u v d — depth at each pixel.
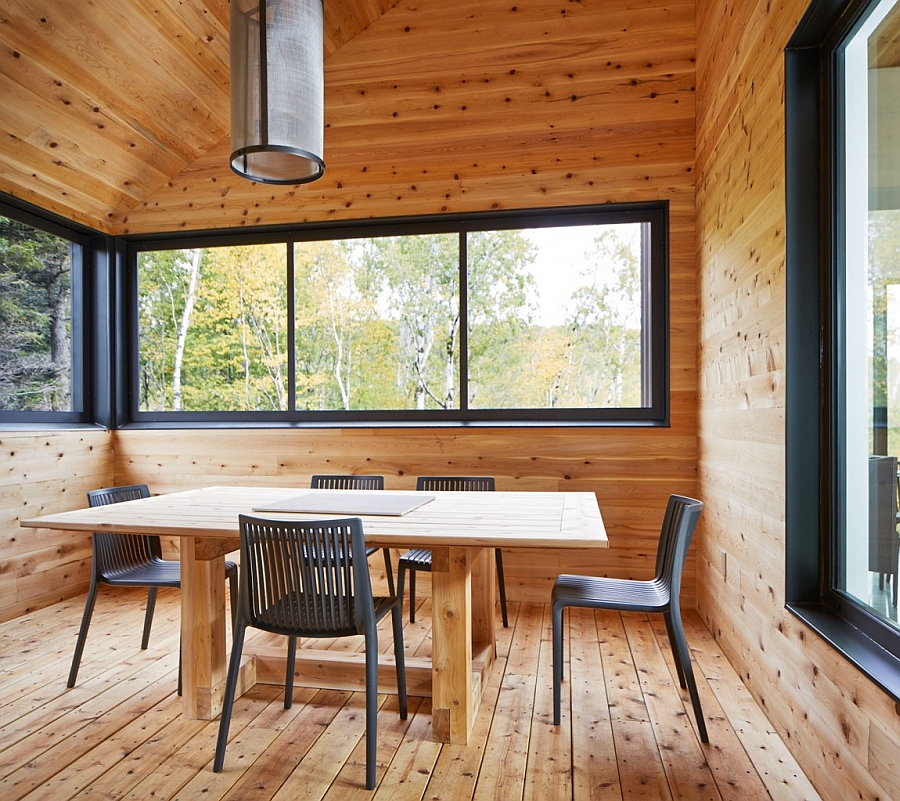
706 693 2.55
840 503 2.00
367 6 3.87
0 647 3.09
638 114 3.72
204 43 3.48
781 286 2.16
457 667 2.17
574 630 3.30
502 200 3.86
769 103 2.31
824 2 1.87
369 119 4.01
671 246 3.69
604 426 3.73
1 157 3.37
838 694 1.72
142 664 2.87
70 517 2.35
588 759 2.06
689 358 3.66
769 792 1.88
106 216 4.26
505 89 3.86
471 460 3.86
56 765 2.04
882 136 1.71
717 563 3.11
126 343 4.46
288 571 1.99
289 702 2.43
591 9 3.78
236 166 2.46
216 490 3.09
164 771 2.01
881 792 1.48
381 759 2.07
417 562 2.87
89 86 3.33
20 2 2.78
